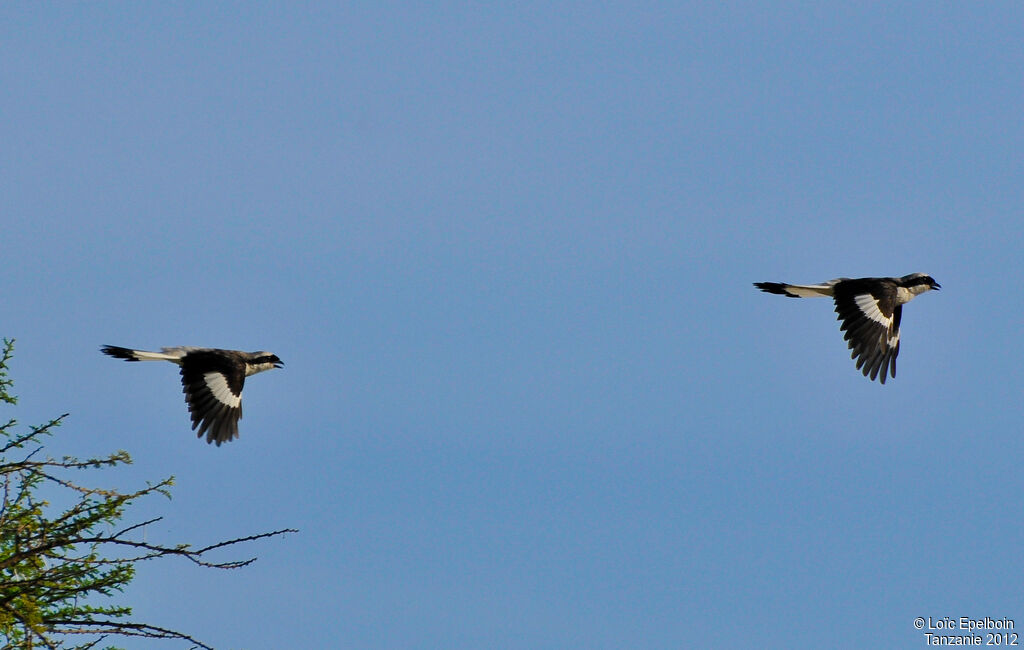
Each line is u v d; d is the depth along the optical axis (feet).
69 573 47.85
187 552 48.98
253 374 70.08
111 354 66.33
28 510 49.01
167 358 67.41
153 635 49.19
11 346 52.13
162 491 50.16
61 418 50.83
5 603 46.88
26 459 50.29
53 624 48.55
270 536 49.93
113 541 48.37
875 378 69.92
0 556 49.62
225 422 66.80
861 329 70.49
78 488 50.11
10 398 51.96
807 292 71.41
